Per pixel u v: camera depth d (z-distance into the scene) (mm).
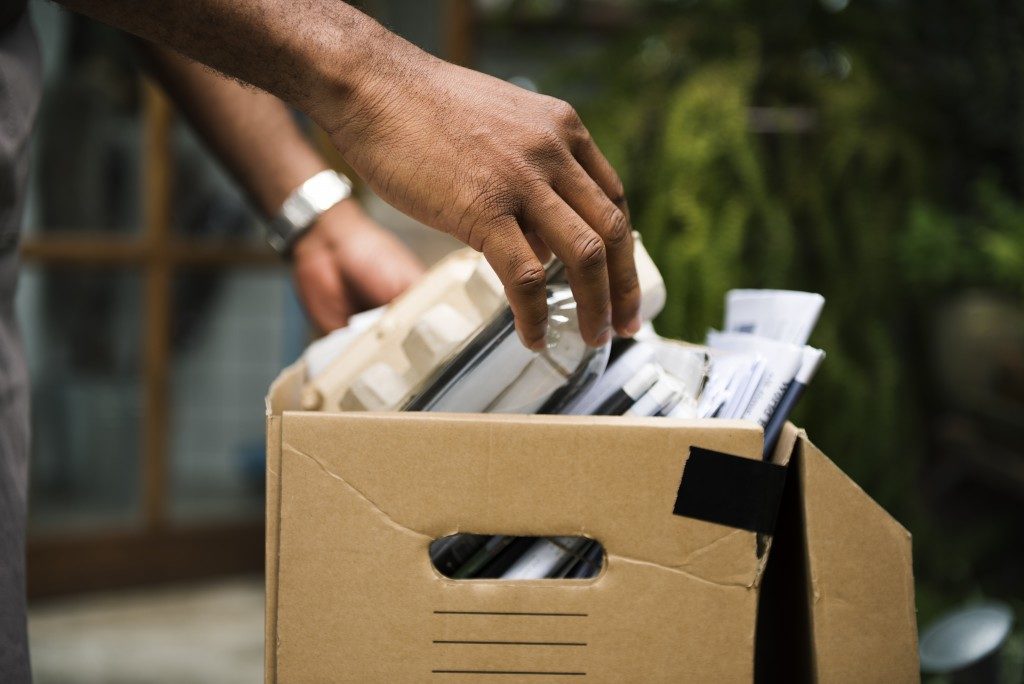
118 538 2414
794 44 1860
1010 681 1249
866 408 1729
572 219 580
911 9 1918
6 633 605
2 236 665
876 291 1796
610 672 596
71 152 2332
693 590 599
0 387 647
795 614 647
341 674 588
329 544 589
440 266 738
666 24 1904
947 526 1995
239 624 2318
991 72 1859
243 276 2514
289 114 1041
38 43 734
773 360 684
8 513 631
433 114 584
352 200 1037
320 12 595
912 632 611
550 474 595
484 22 2217
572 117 610
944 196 1928
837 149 1777
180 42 592
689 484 597
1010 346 1835
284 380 730
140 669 2059
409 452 590
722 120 1746
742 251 1795
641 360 692
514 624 595
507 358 655
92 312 2381
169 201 2418
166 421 2451
